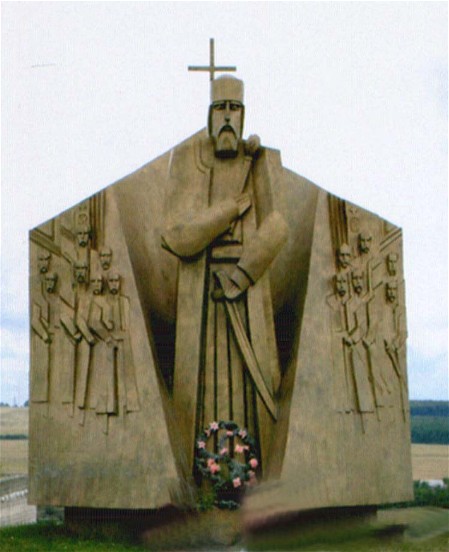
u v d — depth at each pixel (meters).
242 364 16.69
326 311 16.69
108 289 16.38
